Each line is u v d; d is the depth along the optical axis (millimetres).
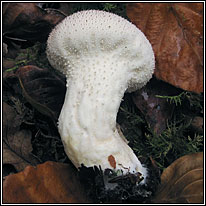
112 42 156
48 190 147
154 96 185
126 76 161
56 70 177
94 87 154
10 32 188
